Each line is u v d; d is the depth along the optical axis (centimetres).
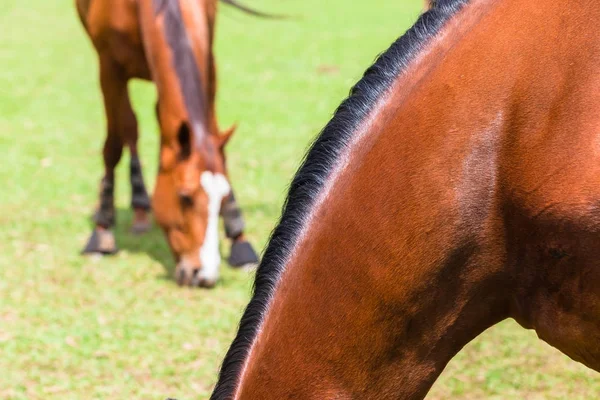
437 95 324
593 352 323
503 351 749
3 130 1641
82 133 1627
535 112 309
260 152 1468
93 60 2398
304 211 340
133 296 888
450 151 318
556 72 307
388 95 338
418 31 342
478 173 317
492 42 320
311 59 2384
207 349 768
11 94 1964
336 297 331
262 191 1248
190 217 876
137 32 940
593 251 304
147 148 1520
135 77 1003
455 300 331
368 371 334
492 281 329
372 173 330
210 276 887
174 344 777
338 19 3139
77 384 699
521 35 315
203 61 902
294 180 346
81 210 1170
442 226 320
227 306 864
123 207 1206
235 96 1938
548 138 306
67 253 1010
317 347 332
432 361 340
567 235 306
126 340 785
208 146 876
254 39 2733
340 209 333
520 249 320
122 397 680
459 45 328
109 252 1001
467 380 700
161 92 885
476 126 316
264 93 1969
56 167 1385
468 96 318
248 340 345
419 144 323
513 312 338
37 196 1230
